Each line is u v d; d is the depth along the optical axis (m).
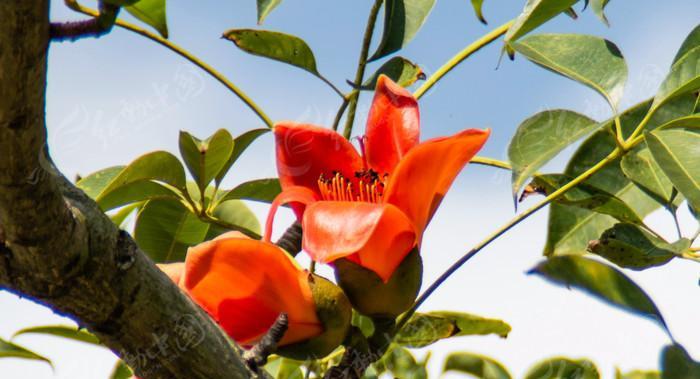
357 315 1.40
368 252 1.29
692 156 1.32
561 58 1.41
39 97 1.12
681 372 1.28
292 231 1.36
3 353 1.37
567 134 1.36
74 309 1.17
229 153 1.40
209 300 1.27
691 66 1.37
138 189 1.41
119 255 1.17
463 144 1.26
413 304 1.32
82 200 1.16
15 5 1.10
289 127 1.33
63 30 1.12
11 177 1.13
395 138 1.33
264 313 1.28
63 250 1.15
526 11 1.30
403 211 1.28
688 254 1.37
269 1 1.41
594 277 1.32
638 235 1.37
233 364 1.21
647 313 1.31
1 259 1.15
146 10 1.31
